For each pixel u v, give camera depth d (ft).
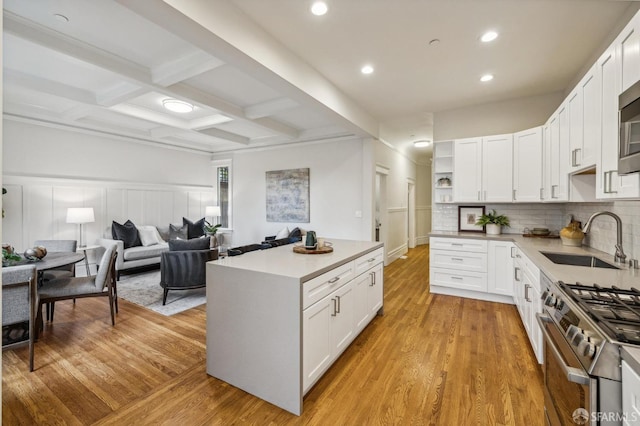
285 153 20.27
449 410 6.07
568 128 8.30
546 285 6.42
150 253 16.85
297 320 5.95
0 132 3.02
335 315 7.41
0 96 2.99
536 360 7.86
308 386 6.26
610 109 5.47
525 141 11.89
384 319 10.78
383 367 7.64
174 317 10.85
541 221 12.98
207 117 15.94
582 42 8.66
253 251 9.34
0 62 2.97
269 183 20.85
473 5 7.12
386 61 9.80
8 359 7.95
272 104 13.37
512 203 13.55
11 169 14.16
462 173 13.46
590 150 6.54
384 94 12.67
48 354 8.23
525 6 7.14
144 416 5.94
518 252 10.34
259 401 6.40
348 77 11.01
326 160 18.67
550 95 12.57
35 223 14.88
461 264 13.02
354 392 6.67
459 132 14.43
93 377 7.20
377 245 10.52
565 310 4.43
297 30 8.09
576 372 3.34
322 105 11.00
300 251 8.59
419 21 7.72
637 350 2.98
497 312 11.36
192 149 22.53
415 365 7.72
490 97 13.01
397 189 22.59
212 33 6.56
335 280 7.39
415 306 12.10
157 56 9.34
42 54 9.30
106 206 17.57
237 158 22.57
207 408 6.18
